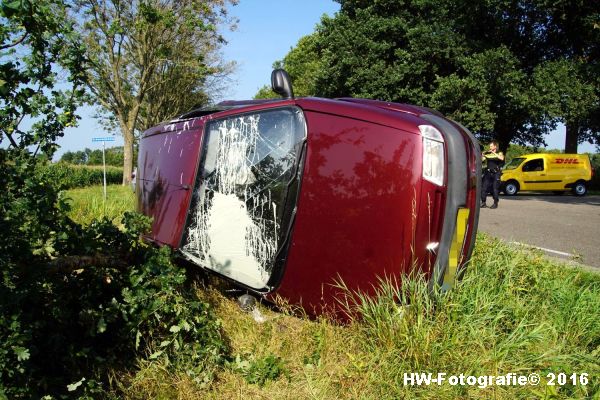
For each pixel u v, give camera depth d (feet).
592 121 91.61
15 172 9.47
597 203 56.44
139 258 10.92
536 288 13.17
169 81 101.45
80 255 10.04
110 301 10.05
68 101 11.24
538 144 95.45
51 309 9.34
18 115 11.04
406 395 9.04
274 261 11.55
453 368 9.52
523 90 77.20
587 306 12.12
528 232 29.76
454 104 79.51
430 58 83.56
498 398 9.00
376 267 10.85
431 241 10.85
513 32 82.94
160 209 15.46
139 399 9.01
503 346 9.97
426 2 84.43
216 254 13.04
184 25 83.46
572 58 80.48
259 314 12.37
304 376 9.89
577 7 76.95
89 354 9.50
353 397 9.12
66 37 10.92
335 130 11.37
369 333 10.56
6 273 8.48
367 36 86.12
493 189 47.09
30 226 9.30
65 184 11.24
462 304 10.91
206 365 9.86
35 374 8.77
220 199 13.03
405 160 10.82
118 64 81.76
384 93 83.05
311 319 11.57
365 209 10.90
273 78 14.33
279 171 11.71
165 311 9.89
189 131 14.88
